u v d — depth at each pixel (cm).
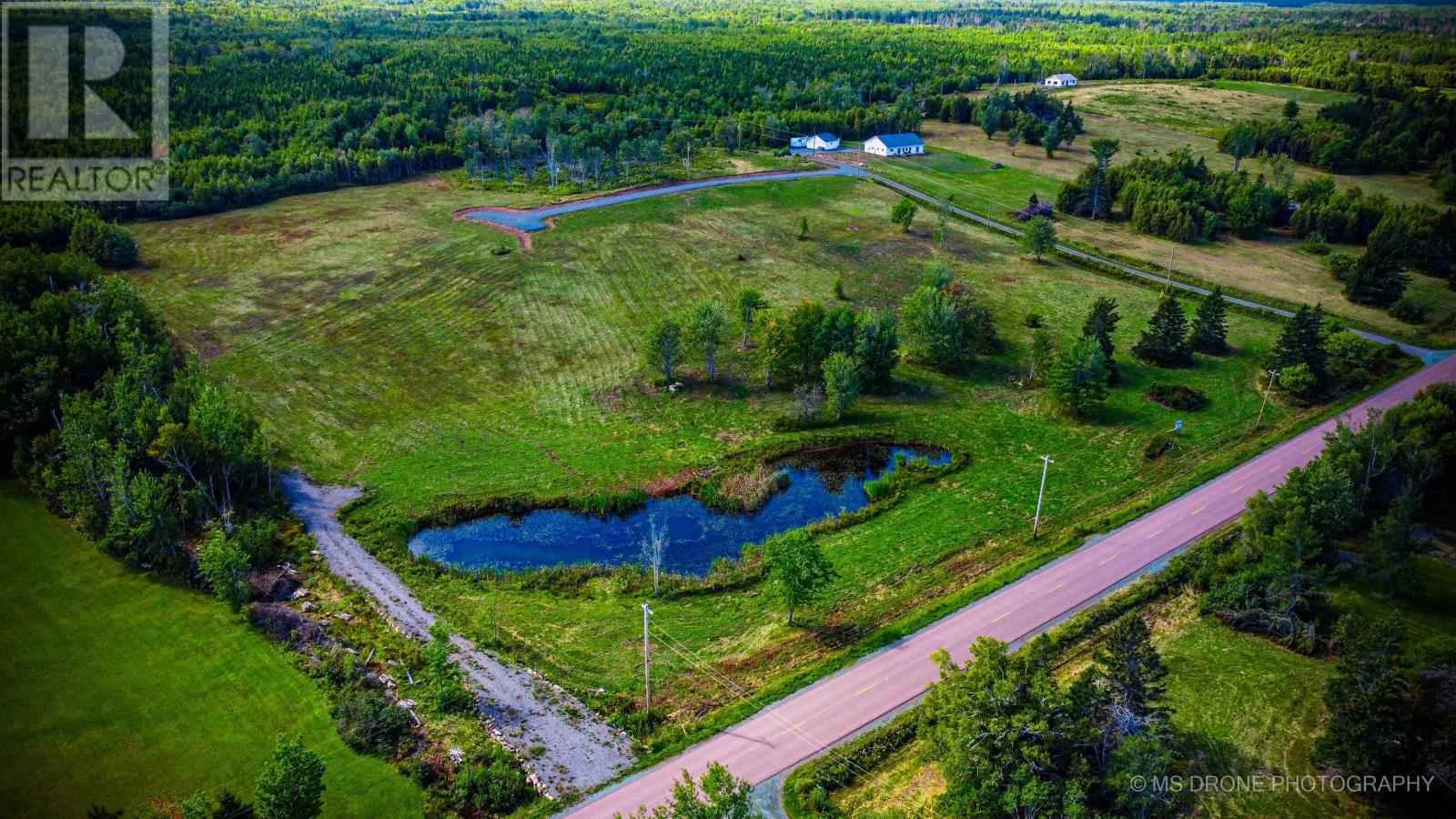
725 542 8369
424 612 7300
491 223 16512
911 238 16025
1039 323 12719
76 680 6562
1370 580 7594
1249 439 9850
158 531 7662
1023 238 15462
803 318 10906
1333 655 6844
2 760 5909
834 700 6356
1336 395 10731
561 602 7500
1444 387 9225
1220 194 16888
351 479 9088
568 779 5766
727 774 5038
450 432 9931
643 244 15550
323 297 13212
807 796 5569
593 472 9250
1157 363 11650
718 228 16438
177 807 5566
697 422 10206
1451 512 8569
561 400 10600
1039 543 8162
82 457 8038
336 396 10594
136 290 12119
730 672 6700
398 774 5803
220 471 8462
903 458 9538
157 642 6938
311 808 5200
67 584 7538
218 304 12875
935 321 11256
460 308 12950
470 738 6053
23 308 11144
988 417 10425
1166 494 8744
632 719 6222
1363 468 8244
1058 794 5219
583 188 18625
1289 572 6919
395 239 15575
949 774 5384
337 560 7894
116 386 8931
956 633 6975
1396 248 14212
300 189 17950
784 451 9675
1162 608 7331
